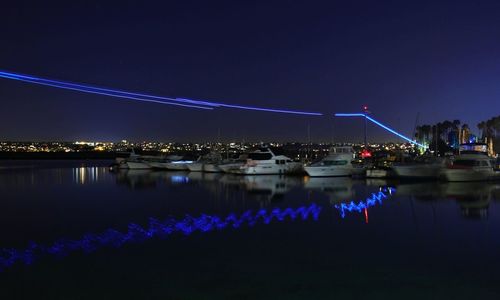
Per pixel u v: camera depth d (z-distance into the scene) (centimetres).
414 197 3086
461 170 4128
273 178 4997
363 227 2030
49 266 1465
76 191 3775
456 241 1733
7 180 5191
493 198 2994
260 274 1354
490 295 1165
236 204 2828
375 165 5634
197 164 6456
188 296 1191
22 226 2133
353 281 1279
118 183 4578
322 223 2134
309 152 6856
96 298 1188
